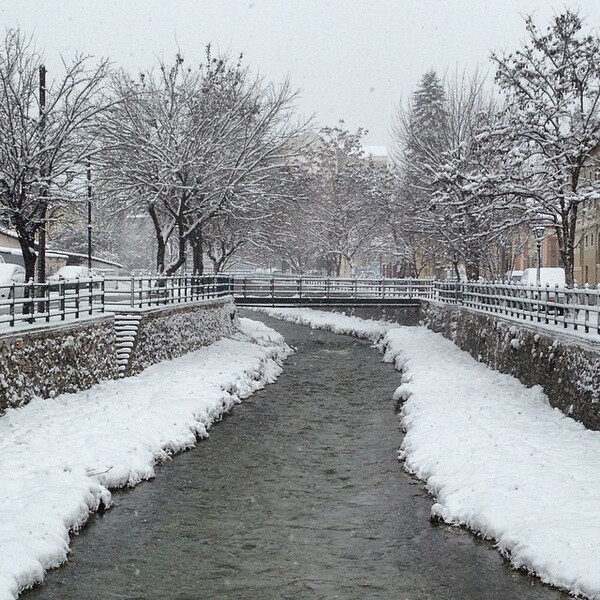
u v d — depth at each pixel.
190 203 34.44
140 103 31.72
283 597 9.84
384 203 54.81
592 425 15.48
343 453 17.33
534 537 10.47
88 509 12.27
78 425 16.23
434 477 13.98
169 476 15.11
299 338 42.75
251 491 14.38
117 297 37.22
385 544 11.61
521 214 31.42
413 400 20.73
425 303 41.78
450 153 34.31
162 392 20.73
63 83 24.08
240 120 35.16
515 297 23.83
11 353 16.12
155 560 10.97
